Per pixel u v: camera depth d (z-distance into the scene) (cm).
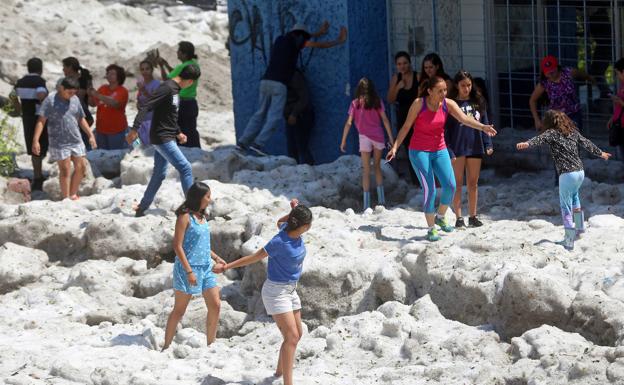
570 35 5116
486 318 2948
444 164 3562
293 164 4997
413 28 5259
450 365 2644
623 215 3838
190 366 2847
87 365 2834
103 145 5512
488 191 4400
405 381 2600
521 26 5212
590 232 3478
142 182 4800
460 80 3709
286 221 2683
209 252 3016
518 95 5262
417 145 3550
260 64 5591
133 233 3919
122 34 8944
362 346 2903
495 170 5088
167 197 4331
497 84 5234
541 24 5134
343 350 2905
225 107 7494
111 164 5184
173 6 9944
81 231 4019
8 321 3375
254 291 3431
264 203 4284
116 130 5488
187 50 5262
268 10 5472
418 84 4616
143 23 9262
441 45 5253
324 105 5325
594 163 4716
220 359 2888
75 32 8675
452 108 3522
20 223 4028
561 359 2506
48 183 4909
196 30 9531
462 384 2541
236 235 3778
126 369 2808
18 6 8875
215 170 4775
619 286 2891
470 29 5228
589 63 5088
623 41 4841
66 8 9069
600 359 2489
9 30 8362
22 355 2981
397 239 3622
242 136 5316
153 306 3484
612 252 3256
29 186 4984
